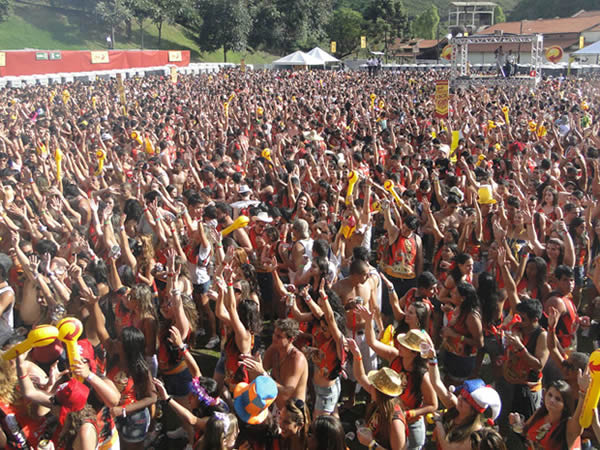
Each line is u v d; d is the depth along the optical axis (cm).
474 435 390
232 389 546
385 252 779
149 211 812
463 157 1192
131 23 7962
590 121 2072
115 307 596
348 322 590
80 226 805
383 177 1166
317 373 538
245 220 660
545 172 1130
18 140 1541
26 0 7050
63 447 406
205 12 8219
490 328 610
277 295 797
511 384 540
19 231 858
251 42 9331
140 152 1477
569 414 431
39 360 546
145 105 2523
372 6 10750
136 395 493
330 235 805
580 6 11856
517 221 827
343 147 1533
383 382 435
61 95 2903
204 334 804
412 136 1658
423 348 449
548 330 534
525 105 2578
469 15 8281
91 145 1527
